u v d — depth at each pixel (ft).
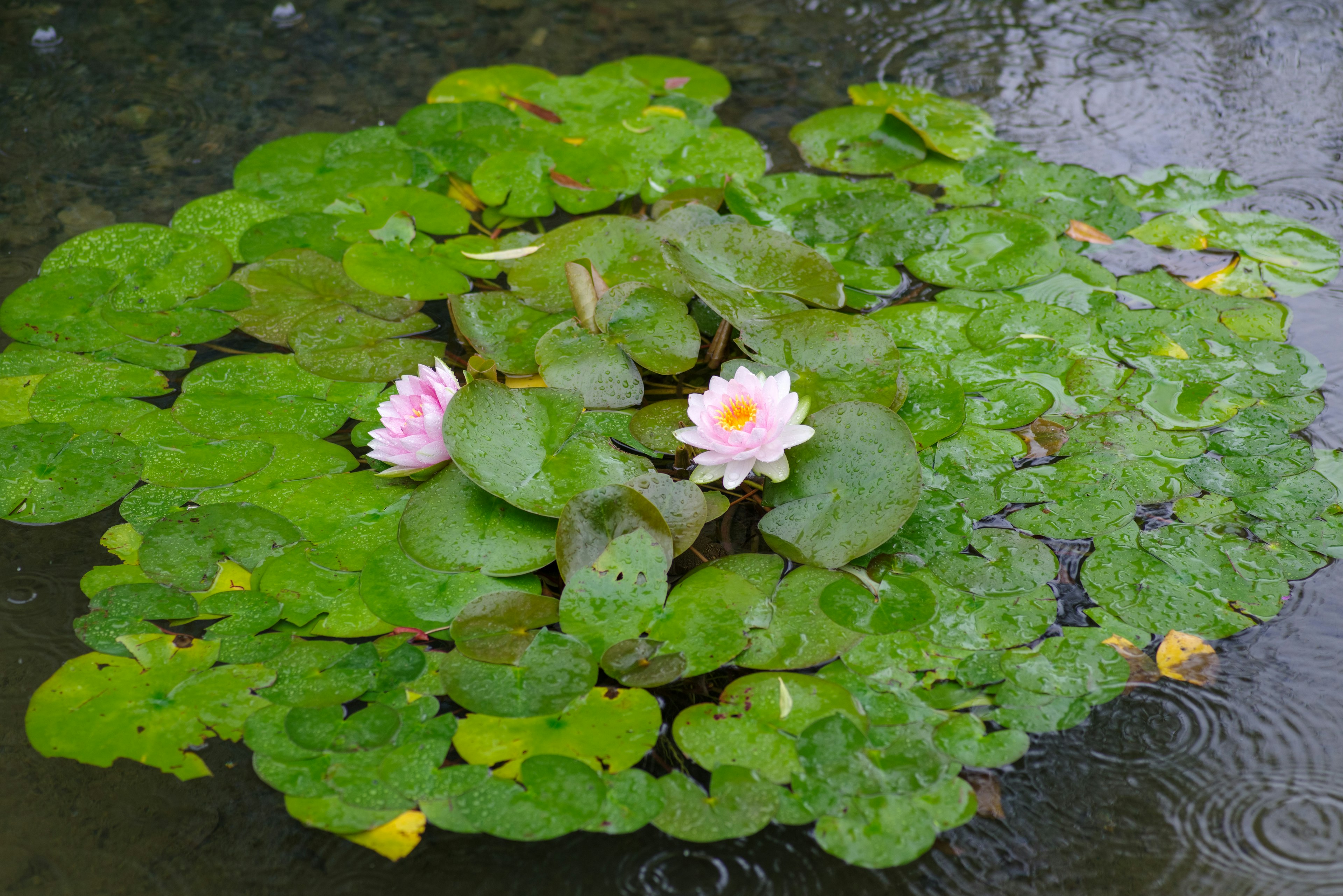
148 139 12.22
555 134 12.13
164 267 11.46
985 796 10.01
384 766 10.00
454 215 11.68
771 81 12.54
